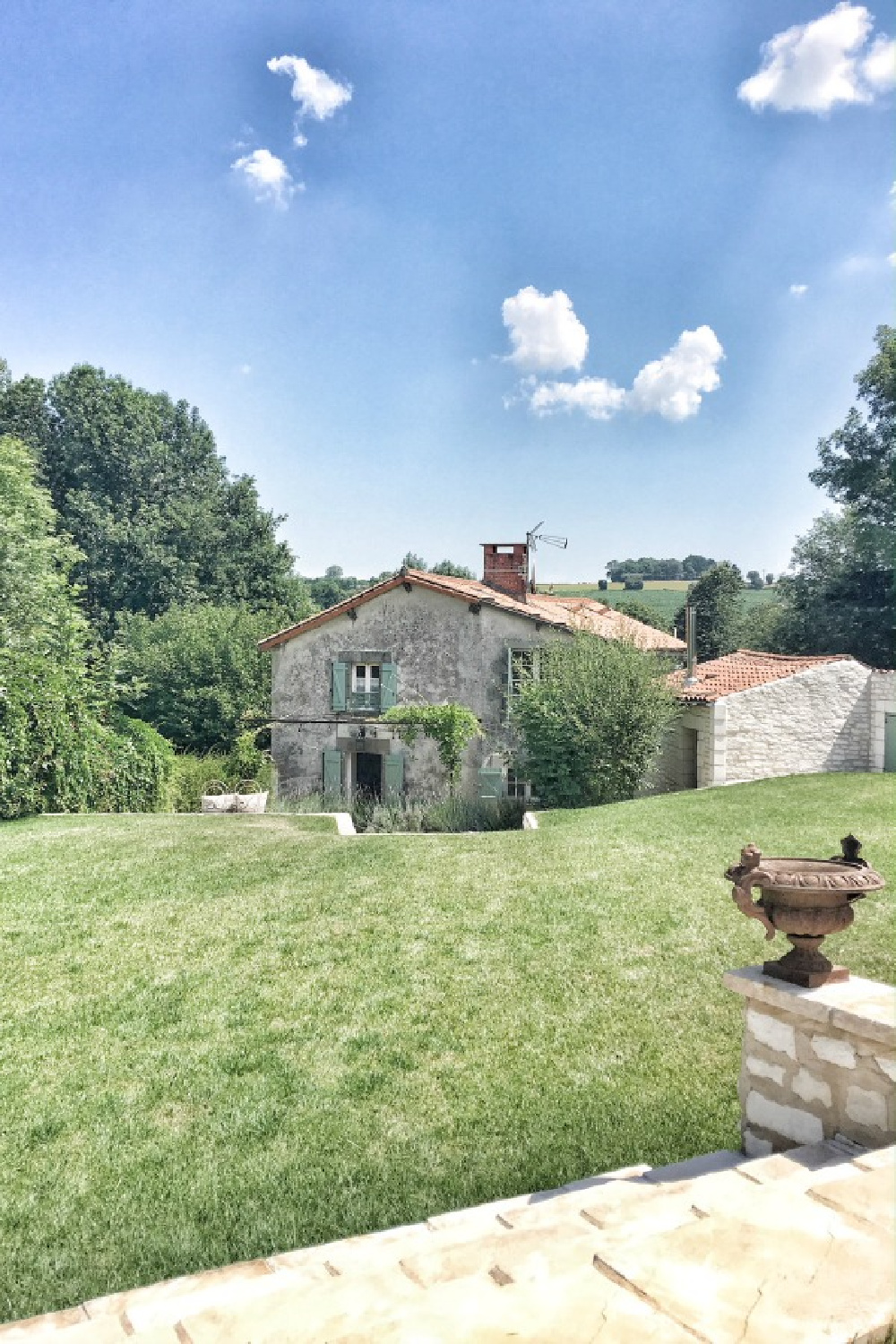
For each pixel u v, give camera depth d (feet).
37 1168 15.87
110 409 144.77
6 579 76.59
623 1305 6.82
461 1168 15.31
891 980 22.20
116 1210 14.49
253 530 150.10
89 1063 20.04
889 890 30.12
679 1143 15.72
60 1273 12.92
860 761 68.74
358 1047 20.38
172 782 63.52
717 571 165.17
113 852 40.27
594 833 43.11
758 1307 6.68
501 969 24.89
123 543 136.67
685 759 74.90
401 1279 8.86
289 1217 14.10
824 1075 12.44
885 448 100.12
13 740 50.19
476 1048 20.10
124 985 24.62
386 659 75.72
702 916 28.66
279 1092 18.40
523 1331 6.53
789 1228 7.93
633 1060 19.21
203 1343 7.42
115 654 77.66
